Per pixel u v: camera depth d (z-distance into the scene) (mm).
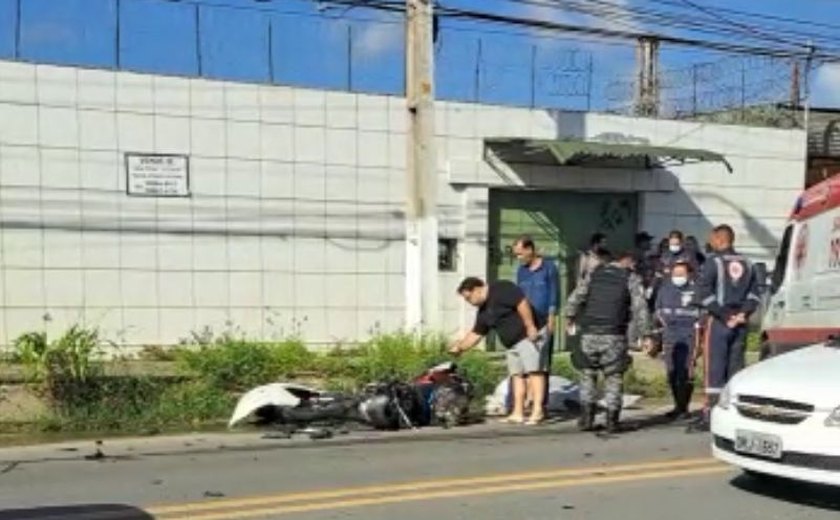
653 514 6961
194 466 8719
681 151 15695
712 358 10656
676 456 9148
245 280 14477
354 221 15086
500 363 13430
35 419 10758
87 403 11039
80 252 13555
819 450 6836
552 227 16438
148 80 13836
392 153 15273
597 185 16531
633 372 13914
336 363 13109
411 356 12797
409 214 13500
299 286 14789
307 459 9039
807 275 12086
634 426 11016
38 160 13305
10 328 13203
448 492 7609
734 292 10602
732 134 17531
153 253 13945
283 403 11000
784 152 17938
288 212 14688
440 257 15508
